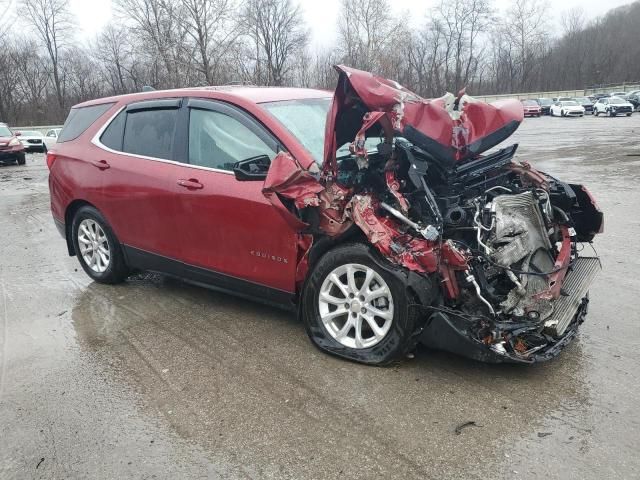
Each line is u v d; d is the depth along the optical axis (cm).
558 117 4669
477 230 350
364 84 343
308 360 380
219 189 419
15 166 2183
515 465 268
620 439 285
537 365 363
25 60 5769
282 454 284
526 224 365
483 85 8444
